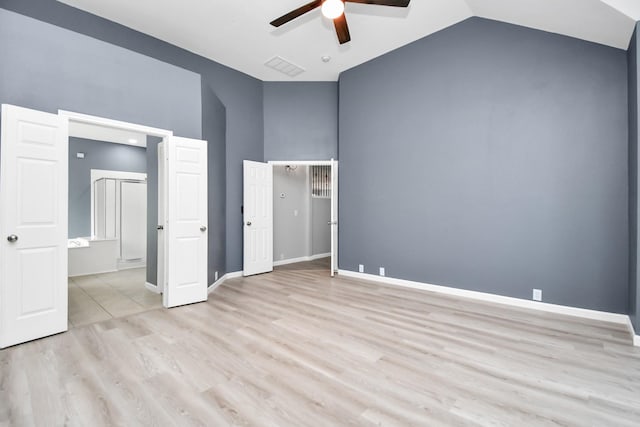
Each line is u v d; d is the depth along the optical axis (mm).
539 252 3402
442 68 4043
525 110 3469
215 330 2848
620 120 2988
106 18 3756
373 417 1661
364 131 4879
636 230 2604
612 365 2227
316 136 5535
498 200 3648
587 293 3158
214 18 3768
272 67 5059
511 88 3547
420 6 3561
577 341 2613
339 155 5230
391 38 4219
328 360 2287
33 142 2631
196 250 3705
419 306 3539
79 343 2568
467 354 2387
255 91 5441
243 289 4328
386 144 4617
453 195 3980
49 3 3373
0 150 2471
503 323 3014
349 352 2414
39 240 2664
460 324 2992
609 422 1632
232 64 4953
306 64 4945
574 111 3203
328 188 7766
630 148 2877
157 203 4285
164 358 2307
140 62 3379
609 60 3033
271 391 1896
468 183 3861
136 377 2045
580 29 3012
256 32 4066
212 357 2326
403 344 2557
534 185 3422
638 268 2551
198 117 3861
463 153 3893
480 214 3777
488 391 1908
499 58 3617
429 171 4188
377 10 3629
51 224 2738
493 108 3666
